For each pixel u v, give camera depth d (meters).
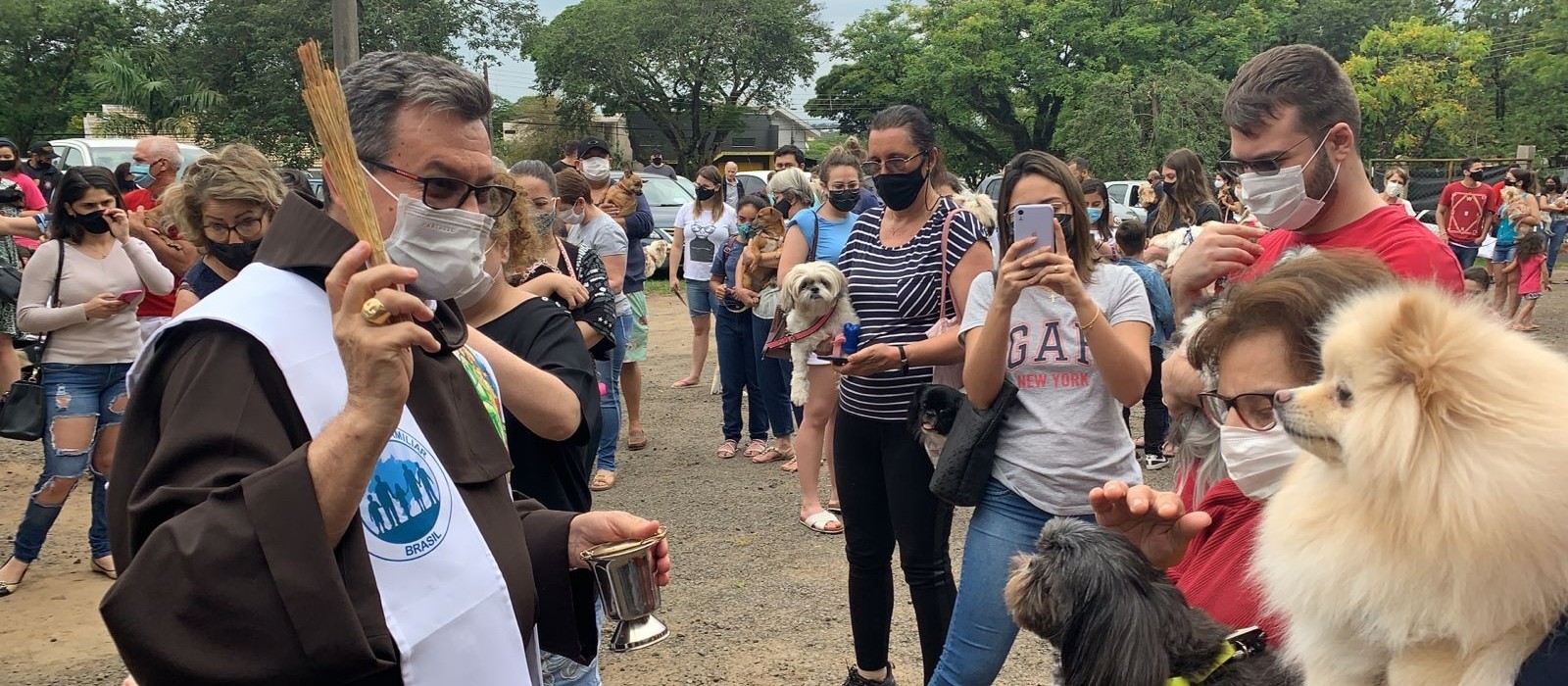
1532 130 35.00
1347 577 1.16
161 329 1.42
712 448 7.22
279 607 1.27
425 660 1.43
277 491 1.27
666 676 3.89
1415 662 1.13
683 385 9.28
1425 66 35.81
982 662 2.70
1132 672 1.67
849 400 3.31
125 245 4.82
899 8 42.31
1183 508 1.83
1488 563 1.03
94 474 4.82
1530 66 34.88
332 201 1.61
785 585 4.75
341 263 1.32
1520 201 12.52
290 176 4.25
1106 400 2.67
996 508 2.73
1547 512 1.01
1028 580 1.85
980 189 21.02
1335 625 1.21
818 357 5.17
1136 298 2.71
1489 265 13.85
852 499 3.36
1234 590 1.83
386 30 28.41
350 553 1.38
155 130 27.44
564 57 41.06
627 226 6.93
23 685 3.82
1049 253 2.48
